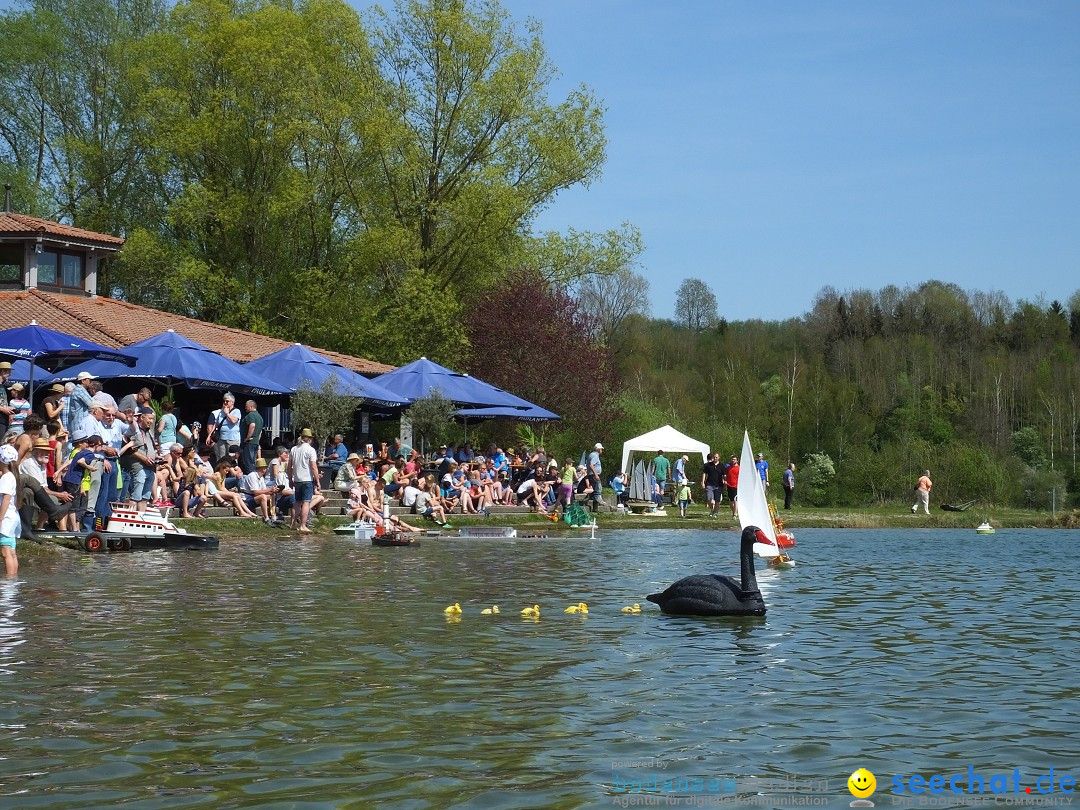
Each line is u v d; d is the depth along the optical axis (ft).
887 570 74.79
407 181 175.83
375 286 179.73
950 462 229.25
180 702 29.19
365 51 171.63
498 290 174.81
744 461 77.30
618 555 80.89
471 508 116.88
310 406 109.60
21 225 131.44
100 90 182.60
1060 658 38.29
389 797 21.94
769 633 43.16
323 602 48.60
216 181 169.48
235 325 167.94
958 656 38.60
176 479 86.17
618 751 25.50
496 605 49.60
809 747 26.25
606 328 299.79
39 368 97.25
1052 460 263.90
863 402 291.38
